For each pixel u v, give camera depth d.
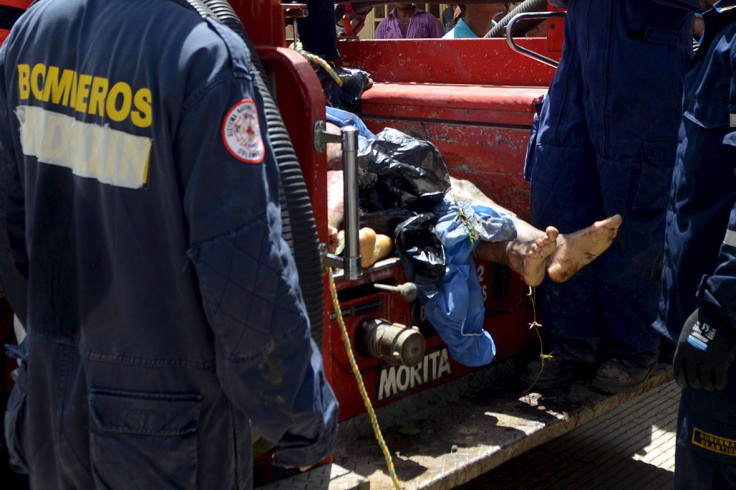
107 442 1.39
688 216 2.16
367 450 2.32
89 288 1.45
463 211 2.59
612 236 2.40
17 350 1.67
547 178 2.72
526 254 2.52
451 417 2.55
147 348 1.39
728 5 2.09
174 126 1.32
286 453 1.52
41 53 1.53
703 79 2.10
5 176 1.64
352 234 1.80
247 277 1.29
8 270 1.67
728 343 1.89
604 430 3.65
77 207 1.46
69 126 1.48
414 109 3.24
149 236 1.38
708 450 2.12
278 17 1.92
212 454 1.44
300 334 1.36
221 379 1.35
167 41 1.35
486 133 3.04
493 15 4.54
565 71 2.71
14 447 1.65
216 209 1.30
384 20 6.88
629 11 2.48
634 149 2.55
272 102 1.58
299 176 1.59
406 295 2.22
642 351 2.70
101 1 1.50
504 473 3.23
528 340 2.92
